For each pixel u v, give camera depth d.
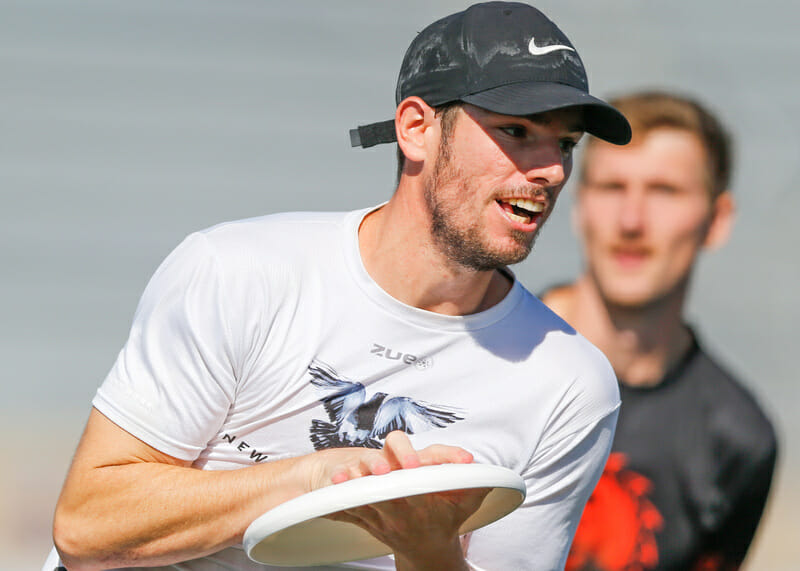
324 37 22.16
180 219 21.86
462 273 7.09
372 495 5.66
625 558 13.71
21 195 21.53
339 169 22.08
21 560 18.64
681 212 15.14
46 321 21.31
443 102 6.93
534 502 7.68
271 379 7.04
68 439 20.50
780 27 20.62
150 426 6.86
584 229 15.35
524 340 7.54
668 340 14.66
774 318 18.48
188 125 21.94
